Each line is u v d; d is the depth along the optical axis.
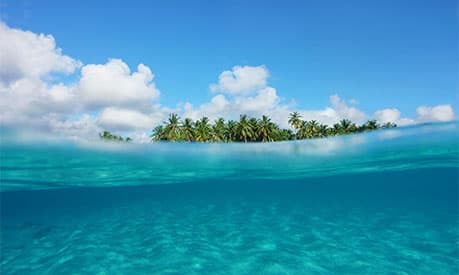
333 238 11.64
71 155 15.57
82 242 11.66
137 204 36.00
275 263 8.62
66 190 24.64
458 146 16.88
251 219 17.42
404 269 8.12
